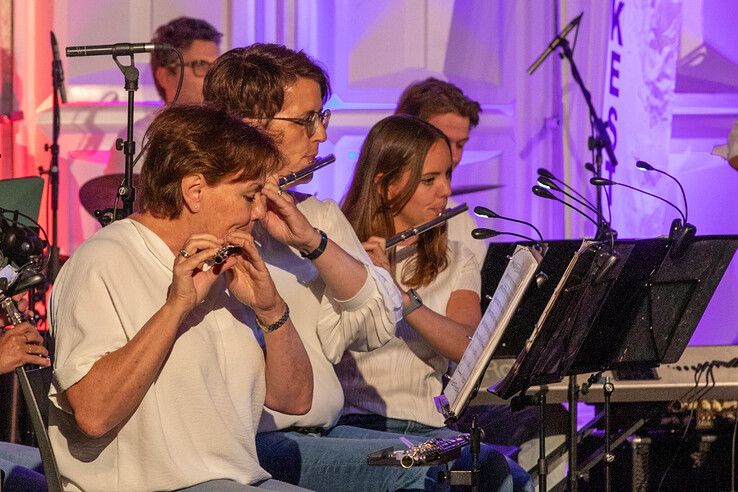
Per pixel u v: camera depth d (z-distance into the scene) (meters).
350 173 21.41
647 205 19.72
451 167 13.73
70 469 9.47
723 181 22.30
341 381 13.27
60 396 9.19
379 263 12.88
